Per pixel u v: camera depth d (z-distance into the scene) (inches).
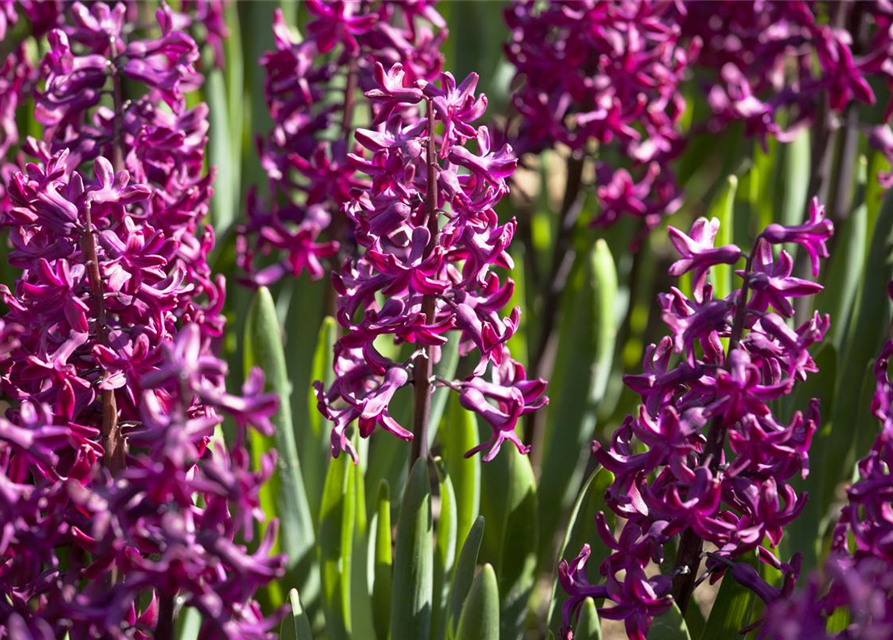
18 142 215.9
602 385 201.2
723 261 113.3
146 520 95.7
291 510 163.8
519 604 160.4
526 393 133.0
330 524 153.8
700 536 113.2
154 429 90.3
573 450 197.8
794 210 218.1
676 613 118.9
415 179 122.0
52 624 102.7
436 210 119.6
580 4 180.9
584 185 202.7
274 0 245.9
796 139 217.6
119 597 93.1
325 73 174.2
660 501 110.6
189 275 146.3
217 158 223.5
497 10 300.2
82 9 145.7
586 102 197.2
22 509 100.0
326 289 191.3
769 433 109.1
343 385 128.5
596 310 191.0
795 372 112.1
